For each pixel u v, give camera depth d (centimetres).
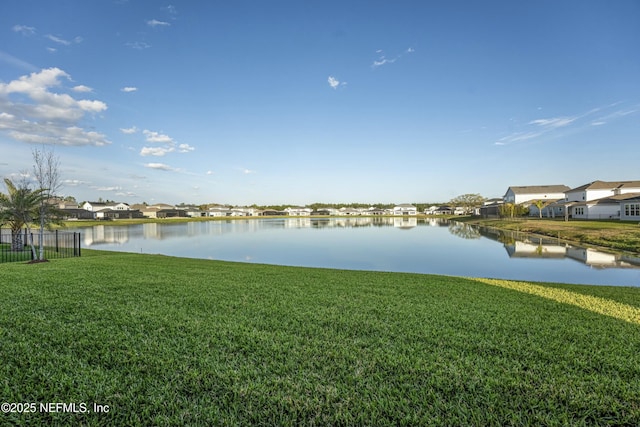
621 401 281
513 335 438
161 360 347
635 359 364
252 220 8544
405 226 4962
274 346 388
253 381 308
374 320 496
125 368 330
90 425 248
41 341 393
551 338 428
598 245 1966
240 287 736
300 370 331
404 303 610
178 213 10562
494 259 1658
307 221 7662
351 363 349
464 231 3644
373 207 15300
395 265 1562
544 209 5288
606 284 1046
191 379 311
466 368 339
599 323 497
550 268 1354
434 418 257
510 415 262
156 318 489
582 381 313
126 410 267
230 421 252
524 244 2227
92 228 4891
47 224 1524
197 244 2644
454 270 1388
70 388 292
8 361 340
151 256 1528
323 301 614
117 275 858
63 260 1232
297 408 270
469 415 263
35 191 1448
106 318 486
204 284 763
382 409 270
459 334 438
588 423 256
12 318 476
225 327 454
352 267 1513
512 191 6569
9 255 1459
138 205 10819
